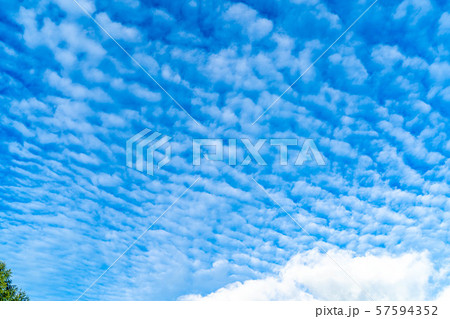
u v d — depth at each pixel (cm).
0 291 645
